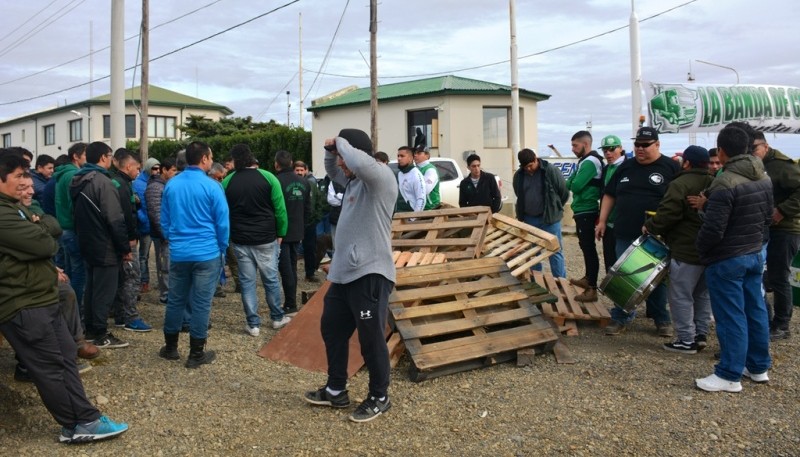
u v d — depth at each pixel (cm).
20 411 427
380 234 408
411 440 390
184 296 523
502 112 2292
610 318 619
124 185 607
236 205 595
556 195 714
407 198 762
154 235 739
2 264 357
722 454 368
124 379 486
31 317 364
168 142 2769
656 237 562
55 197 621
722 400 443
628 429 400
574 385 474
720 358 472
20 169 368
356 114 2425
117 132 1278
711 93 1116
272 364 529
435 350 489
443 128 2222
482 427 406
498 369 509
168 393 463
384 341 417
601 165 658
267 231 605
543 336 530
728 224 452
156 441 392
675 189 522
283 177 673
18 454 373
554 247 604
